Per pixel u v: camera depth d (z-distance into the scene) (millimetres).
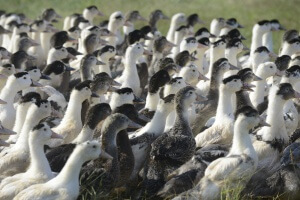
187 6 35156
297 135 16828
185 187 14383
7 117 18234
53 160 15000
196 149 16391
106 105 16188
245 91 18031
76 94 17328
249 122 14602
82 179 14344
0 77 19719
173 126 16281
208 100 19078
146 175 15211
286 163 15203
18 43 25125
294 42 22984
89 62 21266
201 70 23547
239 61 25031
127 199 15000
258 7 34062
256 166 14500
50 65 21297
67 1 36625
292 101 17734
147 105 18594
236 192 14266
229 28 27656
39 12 35500
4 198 13602
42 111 16172
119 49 25500
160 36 24922
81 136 16109
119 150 15289
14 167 15078
